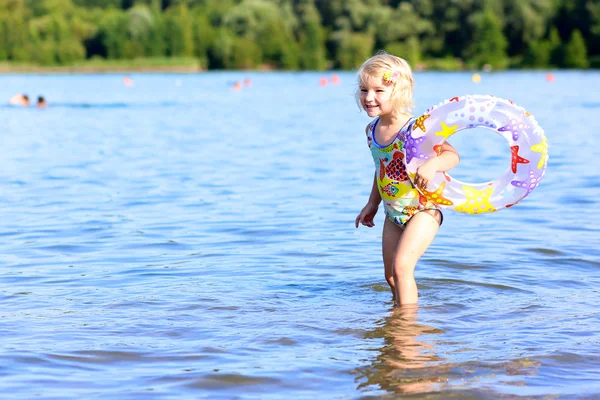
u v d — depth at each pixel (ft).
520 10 236.02
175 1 301.43
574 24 239.71
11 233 22.57
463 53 242.17
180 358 12.16
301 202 27.43
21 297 15.83
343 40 243.40
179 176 34.04
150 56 259.39
